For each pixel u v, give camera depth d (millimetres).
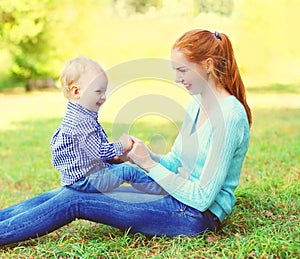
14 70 15188
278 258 3076
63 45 14664
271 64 15789
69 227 3811
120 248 3275
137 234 3381
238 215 3822
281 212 3967
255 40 15602
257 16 15539
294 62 15859
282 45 15758
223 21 15445
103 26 15422
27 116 11094
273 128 8492
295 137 7547
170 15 15547
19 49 14336
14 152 7387
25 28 13391
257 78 15672
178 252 3154
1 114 11477
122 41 15484
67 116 3352
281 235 3342
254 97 12734
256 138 7633
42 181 5582
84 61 3434
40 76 15312
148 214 3262
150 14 15641
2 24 13297
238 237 3369
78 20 14648
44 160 6691
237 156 3322
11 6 12852
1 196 5051
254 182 4988
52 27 14227
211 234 3393
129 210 3250
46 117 10891
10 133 9055
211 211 3338
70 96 3422
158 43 15617
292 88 14227
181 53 3230
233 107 3240
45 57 14844
